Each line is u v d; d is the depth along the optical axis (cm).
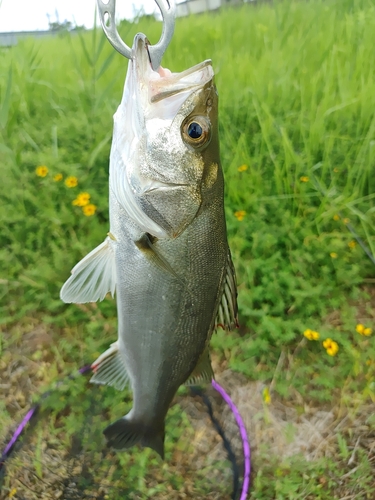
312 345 51
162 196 24
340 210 61
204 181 25
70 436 43
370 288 58
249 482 42
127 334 29
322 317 53
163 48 23
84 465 42
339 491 42
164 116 23
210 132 24
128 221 25
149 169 24
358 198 63
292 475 42
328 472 43
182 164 24
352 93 72
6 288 50
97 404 45
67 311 50
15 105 65
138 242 25
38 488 40
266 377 49
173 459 44
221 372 50
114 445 34
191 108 23
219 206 26
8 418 44
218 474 43
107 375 32
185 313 28
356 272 55
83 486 41
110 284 29
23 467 41
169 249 25
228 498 41
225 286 28
